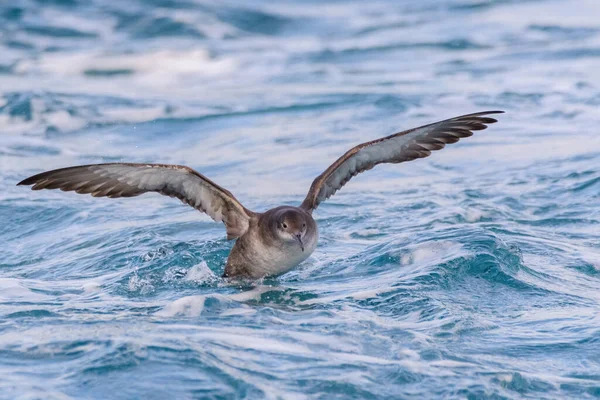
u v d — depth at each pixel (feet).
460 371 26.45
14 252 47.09
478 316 31.68
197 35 137.80
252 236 35.91
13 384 24.88
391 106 83.20
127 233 47.52
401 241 41.57
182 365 26.12
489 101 82.94
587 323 30.73
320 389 25.04
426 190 55.01
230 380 25.34
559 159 60.54
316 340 28.96
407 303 33.14
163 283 38.22
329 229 47.50
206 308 32.99
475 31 126.11
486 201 51.44
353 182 58.49
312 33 139.64
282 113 83.71
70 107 86.58
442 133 36.52
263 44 132.05
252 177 61.11
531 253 40.55
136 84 106.83
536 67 99.96
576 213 48.42
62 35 135.23
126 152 71.36
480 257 37.58
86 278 40.27
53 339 28.60
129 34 138.10
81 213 53.11
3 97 88.48
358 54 118.73
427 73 101.60
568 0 140.67
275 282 37.68
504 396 25.05
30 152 71.00
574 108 78.07
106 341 27.99
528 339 29.37
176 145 73.92
